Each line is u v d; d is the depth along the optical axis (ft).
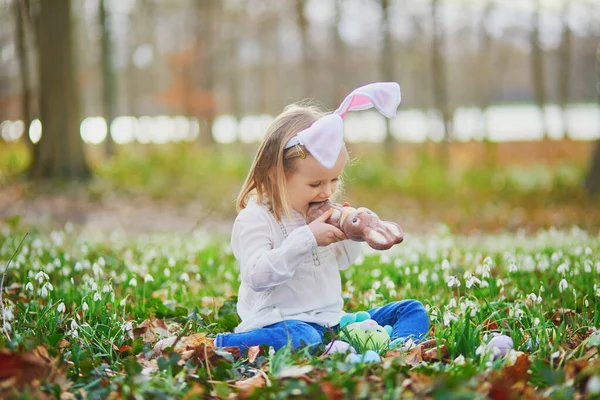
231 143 103.19
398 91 12.59
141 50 123.85
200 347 11.32
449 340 11.78
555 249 21.27
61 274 18.34
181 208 52.60
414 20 99.04
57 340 11.64
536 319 11.93
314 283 12.33
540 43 100.07
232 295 16.88
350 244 12.98
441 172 63.52
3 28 88.89
